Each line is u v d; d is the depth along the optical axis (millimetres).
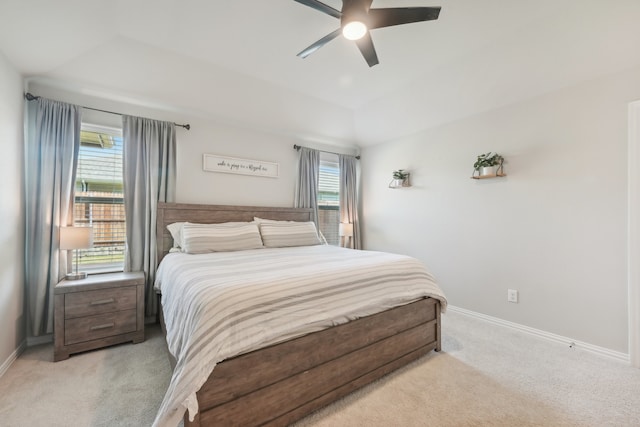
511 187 2785
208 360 1190
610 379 1892
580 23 1986
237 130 3555
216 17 2074
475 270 3086
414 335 2107
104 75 2529
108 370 1975
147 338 2494
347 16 1658
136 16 2061
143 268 2781
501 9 1961
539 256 2588
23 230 2266
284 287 1519
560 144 2451
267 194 3783
